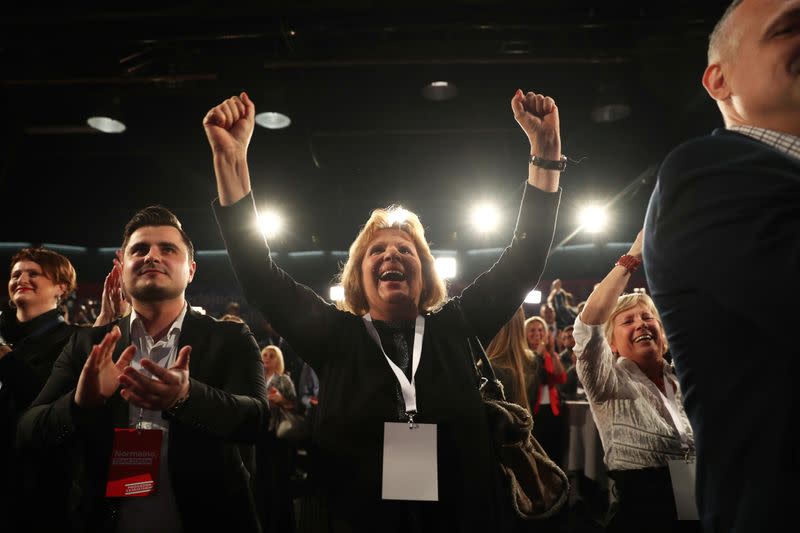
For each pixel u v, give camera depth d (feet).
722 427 2.25
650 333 7.13
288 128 21.01
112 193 27.43
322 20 16.60
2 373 6.27
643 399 6.75
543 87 18.88
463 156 23.63
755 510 2.08
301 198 27.30
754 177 2.19
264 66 17.52
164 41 16.90
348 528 3.90
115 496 4.41
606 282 6.77
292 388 14.16
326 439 4.19
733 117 2.83
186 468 4.69
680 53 16.21
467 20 16.49
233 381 5.12
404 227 5.29
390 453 4.04
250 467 5.60
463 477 4.06
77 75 18.03
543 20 16.43
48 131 20.58
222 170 4.39
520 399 8.29
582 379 6.98
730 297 2.14
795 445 2.05
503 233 31.96
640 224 29.71
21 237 29.66
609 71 17.69
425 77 18.22
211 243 31.91
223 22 16.61
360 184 25.80
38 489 4.99
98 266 31.60
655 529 6.17
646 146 20.80
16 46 16.85
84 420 4.14
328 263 34.53
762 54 2.61
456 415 4.24
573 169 22.93
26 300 7.48
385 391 4.30
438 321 4.85
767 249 2.02
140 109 20.18
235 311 26.30
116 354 5.09
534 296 23.07
